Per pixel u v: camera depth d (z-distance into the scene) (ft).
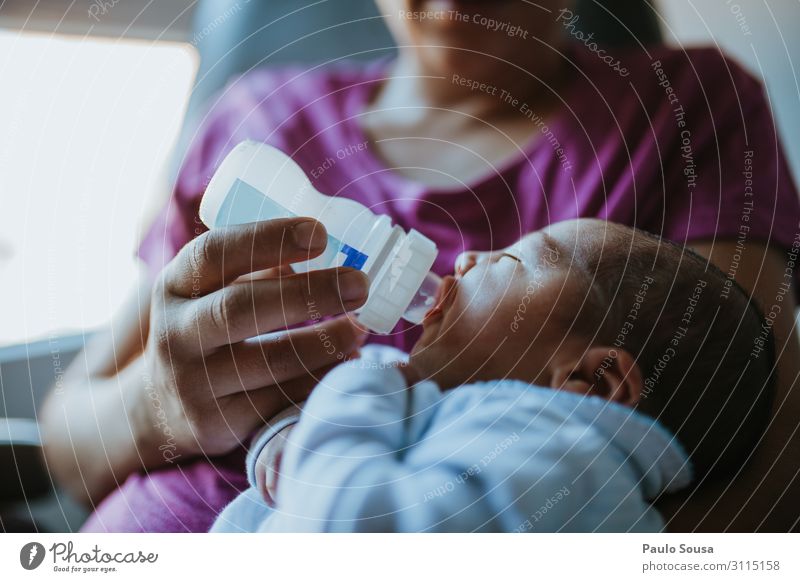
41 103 2.23
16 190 2.18
